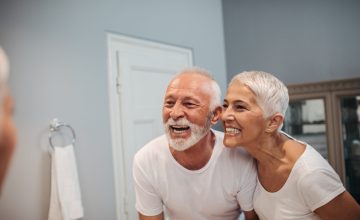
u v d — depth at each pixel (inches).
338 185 36.7
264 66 109.6
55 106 61.5
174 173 45.4
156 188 47.0
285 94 40.1
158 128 87.4
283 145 40.1
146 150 48.1
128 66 78.8
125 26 77.2
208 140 44.7
